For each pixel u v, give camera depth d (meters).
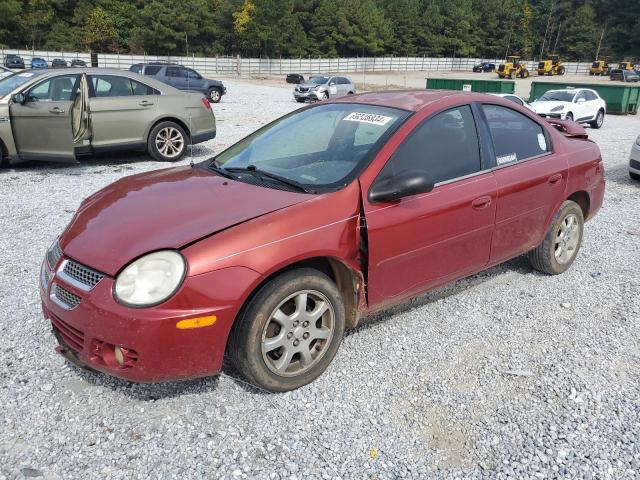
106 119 8.95
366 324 3.84
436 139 3.59
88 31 79.25
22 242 5.31
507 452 2.63
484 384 3.18
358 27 96.94
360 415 2.87
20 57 53.91
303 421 2.81
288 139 3.82
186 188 3.30
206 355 2.68
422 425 2.81
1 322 3.70
